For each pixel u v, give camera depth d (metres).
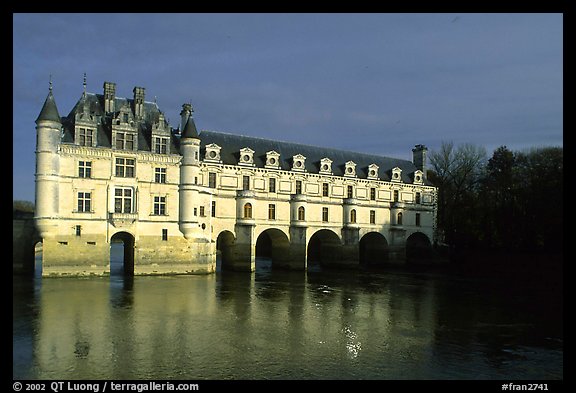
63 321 30.97
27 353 24.08
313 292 47.94
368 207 78.94
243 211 65.06
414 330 31.69
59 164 51.62
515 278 65.56
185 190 58.34
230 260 66.44
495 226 76.69
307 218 72.00
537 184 73.19
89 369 21.89
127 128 55.53
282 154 73.81
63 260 51.47
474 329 32.34
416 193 85.12
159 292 43.75
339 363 23.95
